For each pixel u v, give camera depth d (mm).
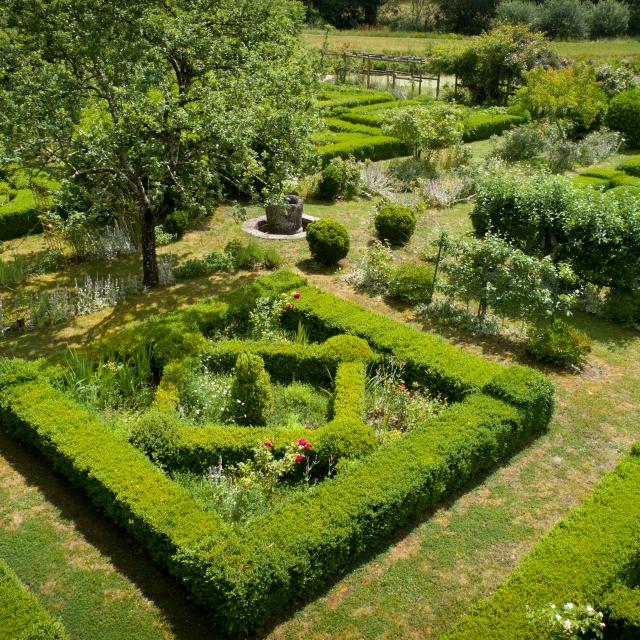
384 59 32531
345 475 6023
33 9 8781
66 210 11578
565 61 26891
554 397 7832
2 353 8688
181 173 10562
